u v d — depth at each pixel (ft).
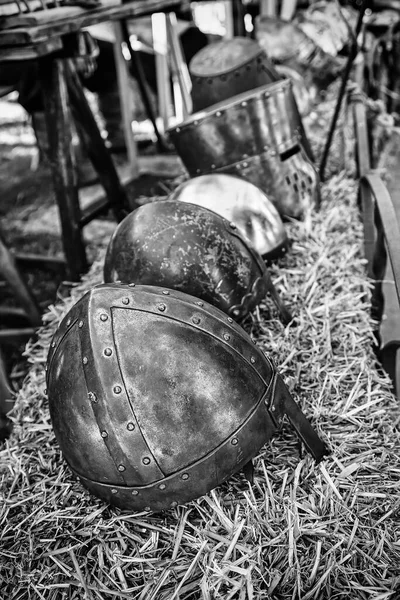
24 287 9.66
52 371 4.56
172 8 14.25
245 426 4.45
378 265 7.18
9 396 6.66
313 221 8.51
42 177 17.52
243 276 5.61
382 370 6.42
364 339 6.50
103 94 17.79
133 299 4.36
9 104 24.35
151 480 4.29
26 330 9.74
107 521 4.74
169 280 5.37
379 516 4.75
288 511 4.62
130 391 4.20
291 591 4.31
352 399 5.67
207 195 6.77
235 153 8.15
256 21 12.96
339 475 4.96
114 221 13.98
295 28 12.69
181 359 4.29
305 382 5.90
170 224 5.48
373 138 12.35
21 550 4.67
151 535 4.60
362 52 12.52
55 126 9.21
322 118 13.14
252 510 4.66
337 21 11.32
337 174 10.99
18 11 8.16
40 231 14.33
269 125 8.08
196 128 8.08
